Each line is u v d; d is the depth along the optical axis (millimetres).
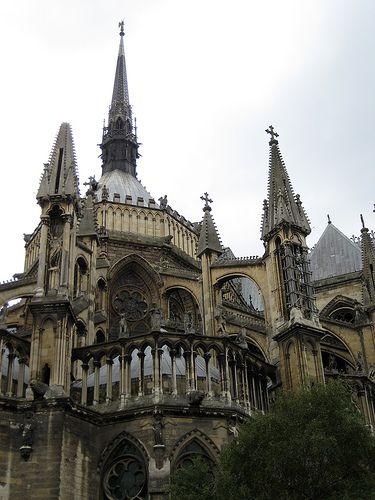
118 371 39094
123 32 92312
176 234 64875
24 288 48875
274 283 45562
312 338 42312
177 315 59812
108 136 80062
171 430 34875
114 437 35500
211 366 39844
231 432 35531
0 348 35781
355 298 68812
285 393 30516
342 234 77250
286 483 26750
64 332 36906
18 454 33469
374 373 51938
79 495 33500
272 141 50688
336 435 27953
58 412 34125
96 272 54031
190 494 27891
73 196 41469
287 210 46594
